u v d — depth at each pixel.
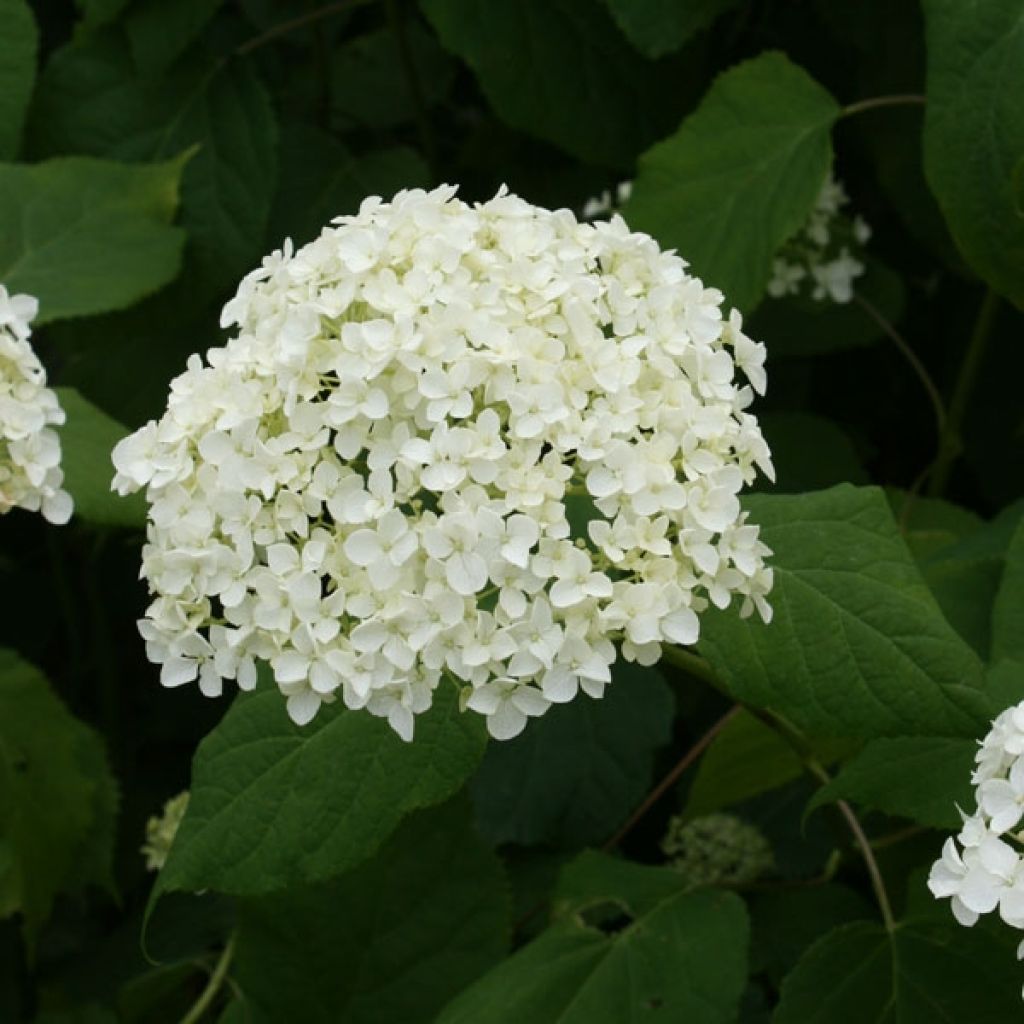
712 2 1.02
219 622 0.77
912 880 0.83
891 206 1.20
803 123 1.00
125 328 1.10
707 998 0.81
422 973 0.91
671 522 0.77
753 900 0.95
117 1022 1.03
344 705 0.80
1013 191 0.89
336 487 0.75
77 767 1.02
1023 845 0.73
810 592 0.78
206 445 0.76
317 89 1.20
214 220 1.10
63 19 1.29
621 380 0.76
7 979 1.11
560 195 1.16
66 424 0.97
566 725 0.98
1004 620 0.85
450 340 0.75
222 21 1.22
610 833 0.99
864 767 0.81
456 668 0.73
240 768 0.79
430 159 1.18
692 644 0.76
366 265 0.77
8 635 1.24
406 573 0.74
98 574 1.23
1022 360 1.15
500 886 0.92
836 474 1.09
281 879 0.78
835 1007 0.81
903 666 0.76
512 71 1.08
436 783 0.79
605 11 1.08
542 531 0.74
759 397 1.16
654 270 0.80
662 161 1.01
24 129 1.12
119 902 1.03
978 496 1.20
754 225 0.99
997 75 0.89
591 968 0.82
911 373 1.20
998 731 0.72
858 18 1.10
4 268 1.04
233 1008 0.91
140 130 1.11
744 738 0.89
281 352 0.77
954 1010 0.81
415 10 1.30
